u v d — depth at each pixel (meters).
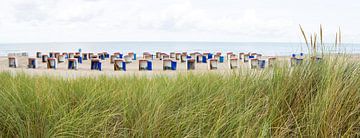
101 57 32.91
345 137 1.95
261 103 2.41
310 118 2.09
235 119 2.07
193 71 4.39
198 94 2.79
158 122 2.13
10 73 5.38
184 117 2.23
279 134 1.94
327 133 1.90
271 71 2.99
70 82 3.66
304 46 2.92
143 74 4.99
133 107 2.48
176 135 2.05
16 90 2.80
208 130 2.11
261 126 1.99
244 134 1.89
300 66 2.84
